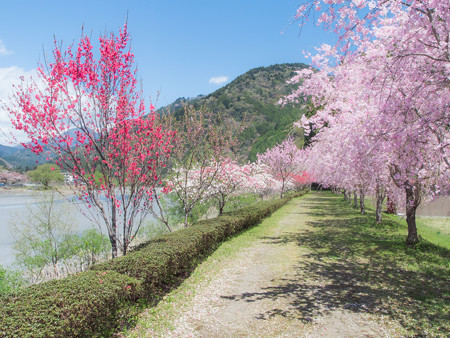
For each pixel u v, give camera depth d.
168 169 7.57
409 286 5.37
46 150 4.68
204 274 6.26
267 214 16.39
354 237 10.21
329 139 10.27
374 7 4.55
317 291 5.25
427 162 6.50
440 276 5.86
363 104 6.68
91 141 5.00
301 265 6.91
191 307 4.62
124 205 5.52
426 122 4.84
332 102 8.62
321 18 4.79
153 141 5.66
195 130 8.22
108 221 5.38
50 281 3.56
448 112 4.73
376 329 3.82
